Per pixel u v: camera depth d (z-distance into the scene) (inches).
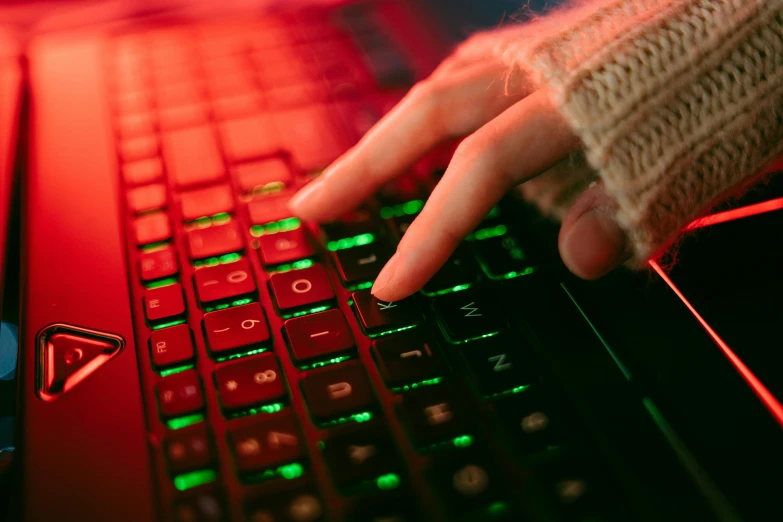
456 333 12.2
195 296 13.4
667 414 10.8
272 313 13.0
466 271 13.6
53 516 9.9
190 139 18.1
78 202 15.9
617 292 12.9
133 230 15.0
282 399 11.2
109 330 12.7
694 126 12.9
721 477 10.0
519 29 17.4
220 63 21.6
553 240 14.3
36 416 11.2
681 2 13.7
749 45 13.3
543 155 13.8
